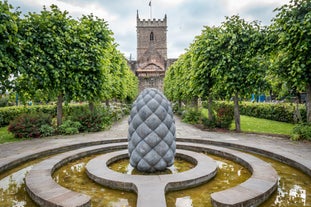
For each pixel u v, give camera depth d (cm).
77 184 413
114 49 1583
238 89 1055
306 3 750
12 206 325
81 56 1020
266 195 337
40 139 924
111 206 324
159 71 5131
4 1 691
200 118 1486
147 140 448
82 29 1040
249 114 2083
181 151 605
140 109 461
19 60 784
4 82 791
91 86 1103
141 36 5916
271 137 898
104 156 557
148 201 307
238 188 346
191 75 1280
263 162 492
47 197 319
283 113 1539
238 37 1000
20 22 809
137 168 464
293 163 504
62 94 1118
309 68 775
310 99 875
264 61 934
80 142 748
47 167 466
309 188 388
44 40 885
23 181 435
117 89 1805
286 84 859
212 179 436
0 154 655
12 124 964
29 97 1017
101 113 1280
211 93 1195
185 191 380
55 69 929
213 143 758
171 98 3089
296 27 727
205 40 1078
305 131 825
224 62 988
